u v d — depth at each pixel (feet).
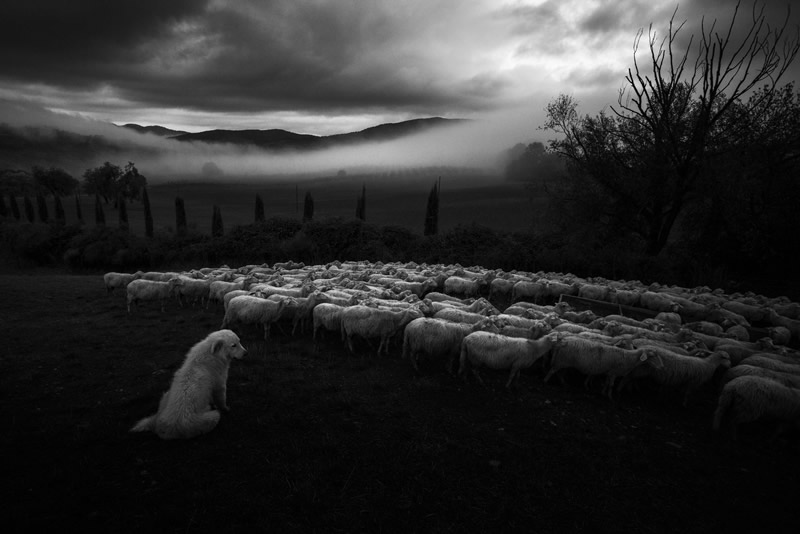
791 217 99.30
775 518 22.77
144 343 43.65
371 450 26.05
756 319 60.80
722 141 98.07
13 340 44.21
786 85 97.30
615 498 23.49
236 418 28.78
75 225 164.45
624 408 34.27
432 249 129.90
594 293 68.44
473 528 20.67
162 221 371.35
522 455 26.55
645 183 99.04
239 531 19.48
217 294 58.34
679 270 101.35
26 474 22.11
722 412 31.14
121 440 25.48
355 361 40.24
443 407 32.14
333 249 131.75
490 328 38.63
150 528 19.20
